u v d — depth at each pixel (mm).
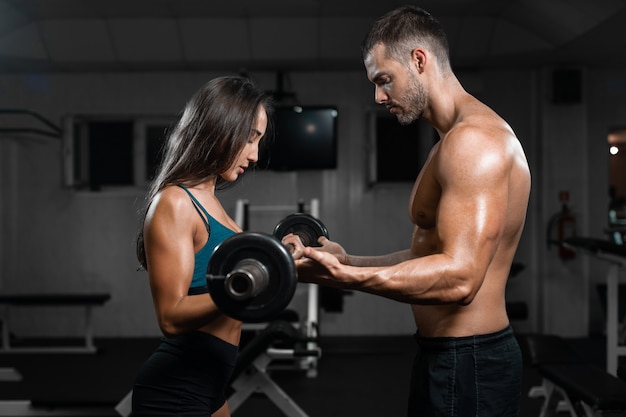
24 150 6148
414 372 1572
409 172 6129
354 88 6188
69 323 6176
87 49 5621
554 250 5926
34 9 5145
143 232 1552
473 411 1470
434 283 1272
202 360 1546
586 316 5906
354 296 6176
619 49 5266
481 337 1475
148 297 6168
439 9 5172
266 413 3924
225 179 1646
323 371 4887
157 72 6176
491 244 1308
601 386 2707
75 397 3463
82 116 6160
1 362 5164
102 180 6219
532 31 5293
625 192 10531
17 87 6148
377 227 6188
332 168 5824
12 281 6145
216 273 1221
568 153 5922
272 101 1759
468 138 1350
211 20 5473
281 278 1196
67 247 6168
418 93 1500
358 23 5496
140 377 1575
